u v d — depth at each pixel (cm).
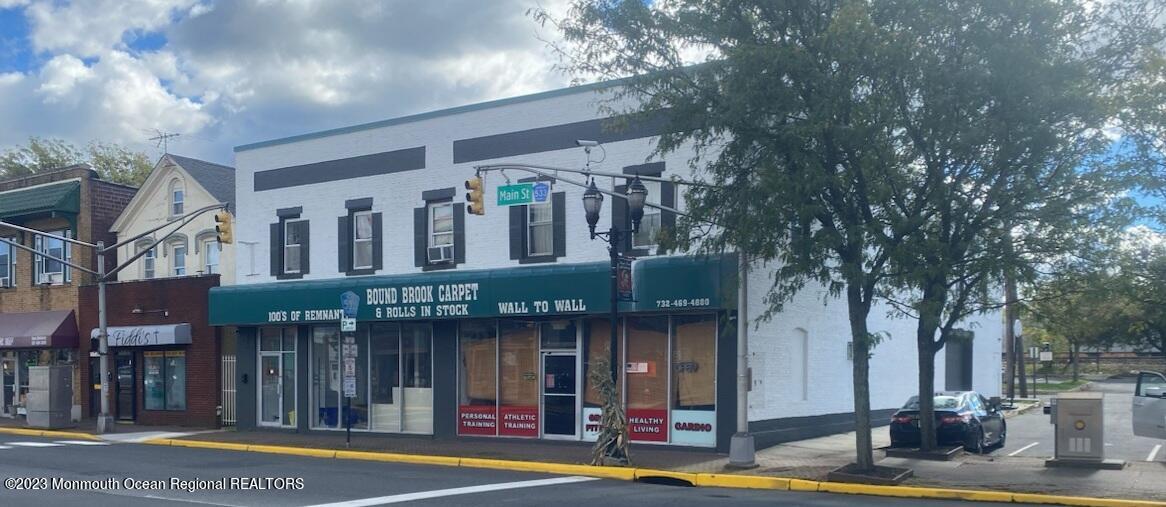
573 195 2217
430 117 2445
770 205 1549
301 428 2625
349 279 2483
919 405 1969
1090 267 1672
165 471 1783
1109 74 1592
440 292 2294
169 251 3166
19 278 3519
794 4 1606
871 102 1537
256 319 2633
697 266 1950
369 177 2544
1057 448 1772
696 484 1702
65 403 2920
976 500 1487
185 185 3136
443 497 1453
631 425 2123
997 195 1614
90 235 3300
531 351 2275
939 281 1586
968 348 3425
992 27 1548
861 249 1634
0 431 2925
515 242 2286
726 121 1599
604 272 2067
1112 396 4522
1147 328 2698
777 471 1750
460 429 2356
